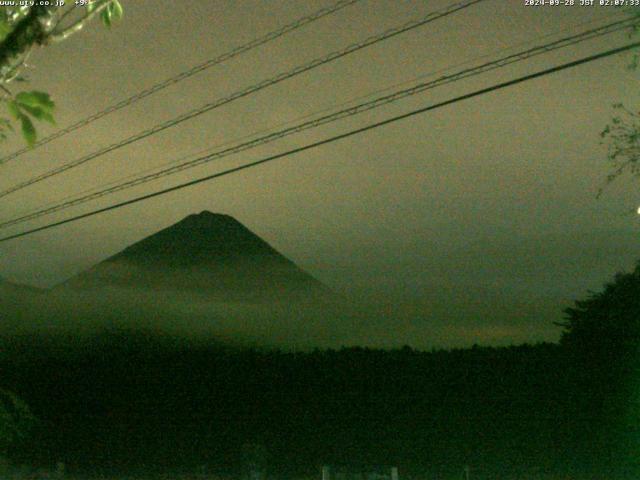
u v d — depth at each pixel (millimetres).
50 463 24828
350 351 22203
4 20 3947
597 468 17578
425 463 19406
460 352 20266
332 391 21219
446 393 19703
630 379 17672
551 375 18656
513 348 19750
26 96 3564
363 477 18484
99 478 22344
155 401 23938
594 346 19375
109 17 4152
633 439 17281
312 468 20781
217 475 21453
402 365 20578
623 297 20000
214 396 22953
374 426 20328
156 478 22094
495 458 18672
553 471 18016
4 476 22625
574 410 18156
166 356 25047
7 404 14898
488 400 19156
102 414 24703
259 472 19734
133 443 23797
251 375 22641
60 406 25516
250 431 22031
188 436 22953
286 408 21719
